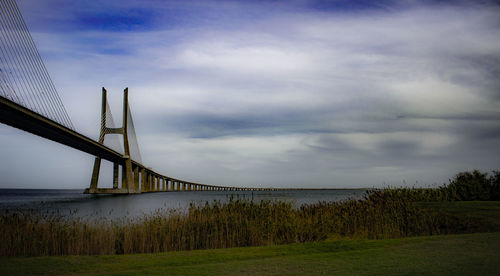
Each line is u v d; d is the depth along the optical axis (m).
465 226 17.12
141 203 56.94
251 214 17.36
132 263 10.02
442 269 7.86
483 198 27.09
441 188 28.03
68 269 9.34
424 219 17.97
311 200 52.22
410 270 7.87
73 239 13.29
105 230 14.86
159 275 8.09
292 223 16.11
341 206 20.30
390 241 12.47
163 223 15.68
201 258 10.60
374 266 8.37
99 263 10.06
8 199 88.31
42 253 12.80
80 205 52.12
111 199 76.38
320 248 11.92
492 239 11.68
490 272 7.54
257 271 8.28
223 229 15.59
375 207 19.27
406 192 24.45
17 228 13.56
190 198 76.62
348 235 16.30
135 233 14.34
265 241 14.94
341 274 7.75
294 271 8.18
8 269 9.39
